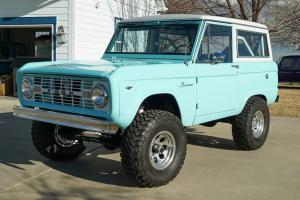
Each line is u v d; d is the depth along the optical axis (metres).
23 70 6.40
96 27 15.53
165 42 6.99
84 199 5.51
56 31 14.50
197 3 17.64
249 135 7.87
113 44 7.60
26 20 14.83
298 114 12.70
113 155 7.57
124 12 17.36
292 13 18.12
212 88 6.82
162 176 5.88
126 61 6.80
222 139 9.08
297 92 18.39
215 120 7.45
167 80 5.98
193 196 5.67
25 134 9.01
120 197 5.59
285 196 5.75
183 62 6.55
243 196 5.71
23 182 6.10
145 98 5.68
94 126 5.50
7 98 14.88
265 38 8.49
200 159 7.45
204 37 6.78
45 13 14.59
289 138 9.35
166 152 5.99
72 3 14.30
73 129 6.56
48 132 6.82
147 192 5.77
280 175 6.64
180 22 6.91
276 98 8.76
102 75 5.41
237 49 7.57
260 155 7.81
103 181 6.20
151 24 7.19
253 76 7.88
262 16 18.31
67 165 6.95
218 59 6.86
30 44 18.50
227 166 7.06
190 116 6.44
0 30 18.52
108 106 5.43
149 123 5.64
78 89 5.74
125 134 5.65
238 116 7.82
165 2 19.25
